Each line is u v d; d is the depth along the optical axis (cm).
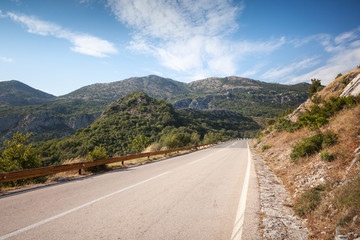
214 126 15388
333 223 315
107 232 306
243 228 329
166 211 404
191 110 18025
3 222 342
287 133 1692
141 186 631
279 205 453
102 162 1012
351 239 256
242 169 981
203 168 1027
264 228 330
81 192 559
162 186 631
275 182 698
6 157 816
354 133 662
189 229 321
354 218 286
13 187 640
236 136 13925
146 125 8938
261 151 1870
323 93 2727
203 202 466
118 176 830
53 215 377
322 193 435
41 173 701
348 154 557
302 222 360
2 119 17575
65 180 763
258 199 494
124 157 1230
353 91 1567
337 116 1028
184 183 675
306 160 744
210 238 292
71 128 19962
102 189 594
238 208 427
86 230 312
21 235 292
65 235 294
